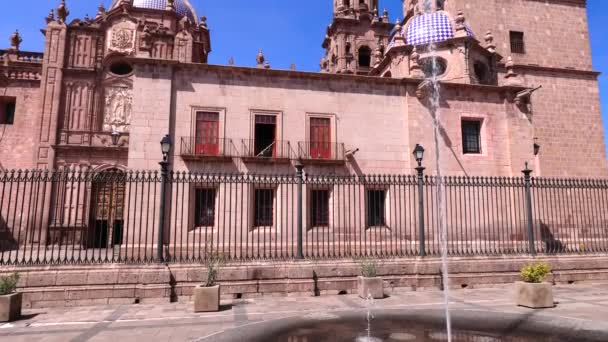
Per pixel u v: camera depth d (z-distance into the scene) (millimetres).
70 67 33000
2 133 32406
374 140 21578
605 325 8758
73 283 11539
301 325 8984
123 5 34656
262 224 19906
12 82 33281
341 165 20953
